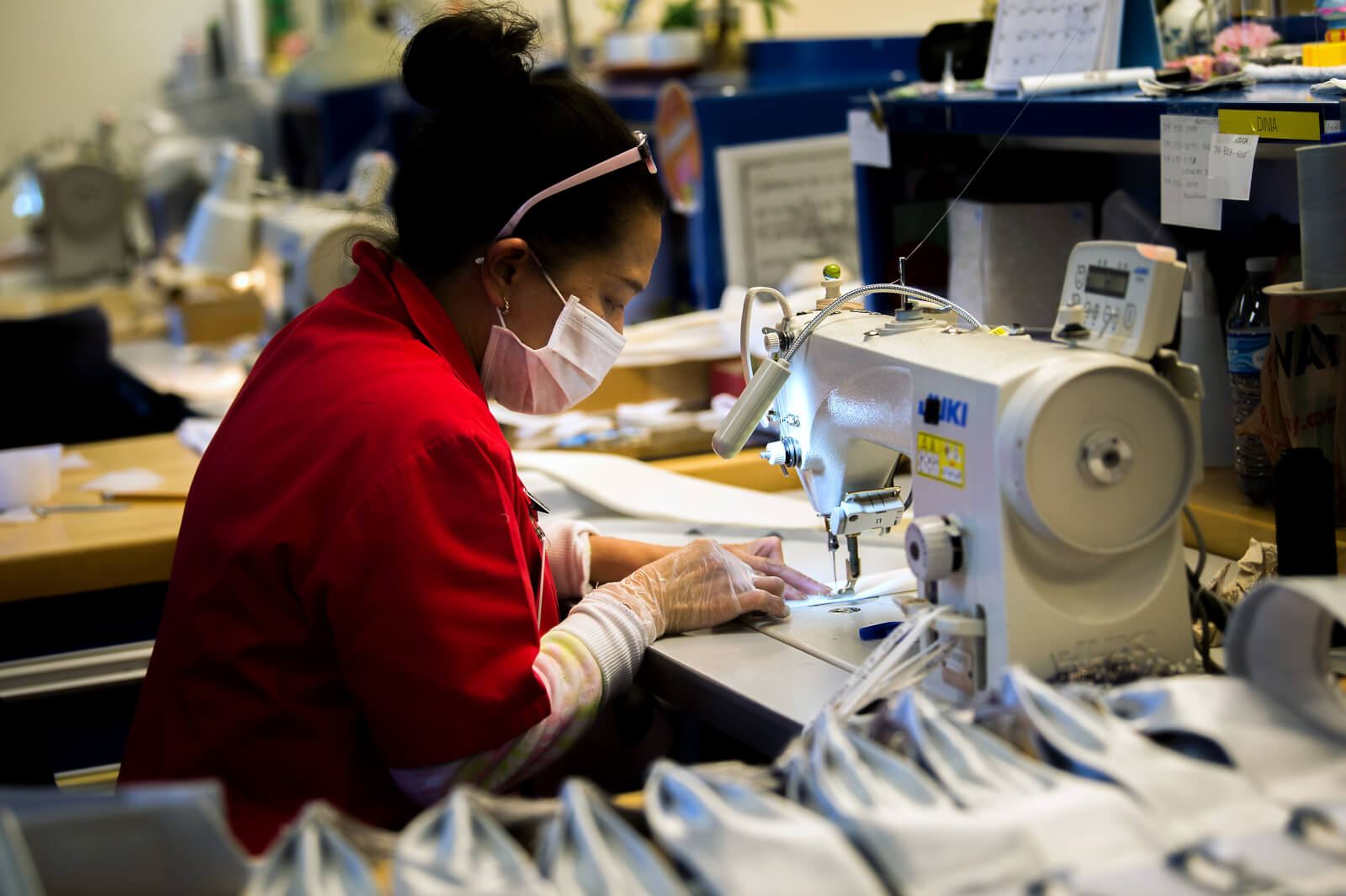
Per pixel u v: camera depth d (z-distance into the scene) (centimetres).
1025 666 102
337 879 72
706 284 279
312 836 73
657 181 137
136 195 464
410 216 133
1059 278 194
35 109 549
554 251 132
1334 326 134
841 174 283
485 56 129
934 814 73
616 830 73
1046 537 100
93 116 557
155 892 71
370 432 116
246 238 329
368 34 425
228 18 510
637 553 155
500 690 113
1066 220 192
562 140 129
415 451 114
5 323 303
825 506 138
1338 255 131
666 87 288
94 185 422
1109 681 100
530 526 132
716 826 71
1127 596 104
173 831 69
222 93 491
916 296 125
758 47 355
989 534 102
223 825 69
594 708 123
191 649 121
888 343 119
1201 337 163
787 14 385
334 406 119
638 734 172
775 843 70
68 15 546
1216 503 151
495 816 78
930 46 206
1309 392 137
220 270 329
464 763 114
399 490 112
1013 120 170
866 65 310
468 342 138
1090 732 81
